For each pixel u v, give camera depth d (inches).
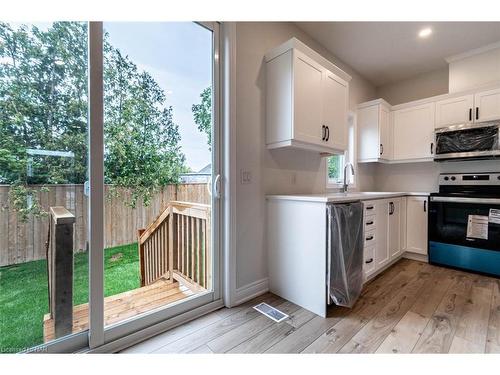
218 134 75.5
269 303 77.5
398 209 115.0
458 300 78.0
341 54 117.9
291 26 95.0
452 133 113.7
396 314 69.8
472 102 110.3
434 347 54.8
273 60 82.8
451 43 108.7
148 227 67.7
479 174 115.6
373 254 94.3
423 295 82.0
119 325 56.1
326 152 96.0
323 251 69.4
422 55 119.0
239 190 77.7
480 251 99.5
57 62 49.6
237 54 76.7
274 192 89.3
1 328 45.4
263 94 85.0
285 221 80.7
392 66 130.2
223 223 75.9
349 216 74.5
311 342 57.2
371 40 106.8
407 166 143.4
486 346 54.9
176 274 77.4
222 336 59.9
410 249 121.4
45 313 49.4
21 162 46.4
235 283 76.4
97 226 53.1
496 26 96.0
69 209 51.3
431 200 112.7
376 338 58.5
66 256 51.2
